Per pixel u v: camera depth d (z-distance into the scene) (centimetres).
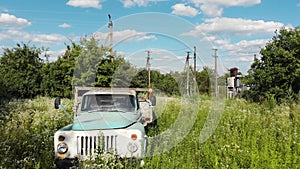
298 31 2109
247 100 2272
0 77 2728
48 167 696
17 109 1589
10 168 659
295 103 1825
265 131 1036
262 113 1559
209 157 723
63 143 696
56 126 1109
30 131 1010
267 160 668
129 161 682
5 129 985
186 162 710
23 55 2847
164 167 641
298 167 669
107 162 652
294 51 2081
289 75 2062
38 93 2809
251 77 2209
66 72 2475
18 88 2730
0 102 2078
